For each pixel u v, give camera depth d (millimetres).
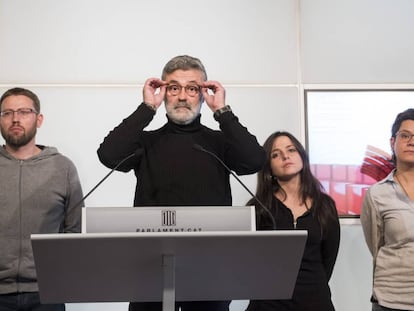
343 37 3547
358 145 3430
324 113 3463
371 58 3535
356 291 3299
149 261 1492
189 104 2314
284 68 3500
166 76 2359
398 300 2576
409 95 3498
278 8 3551
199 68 2379
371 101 3484
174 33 3506
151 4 3527
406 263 2598
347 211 3363
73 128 3379
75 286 1554
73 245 1416
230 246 1456
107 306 3242
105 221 1568
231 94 3457
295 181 2787
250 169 2293
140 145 2291
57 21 3480
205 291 1632
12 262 2547
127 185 3363
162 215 1585
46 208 2633
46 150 2791
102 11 3506
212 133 2367
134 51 3479
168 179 2223
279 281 1591
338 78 3510
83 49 3463
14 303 2523
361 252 3330
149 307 1989
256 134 3430
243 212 1604
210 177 2232
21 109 2762
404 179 2859
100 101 3414
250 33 3527
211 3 3543
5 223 2580
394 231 2691
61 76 3430
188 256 1476
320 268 2537
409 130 2877
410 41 3557
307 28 3545
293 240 1464
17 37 3449
